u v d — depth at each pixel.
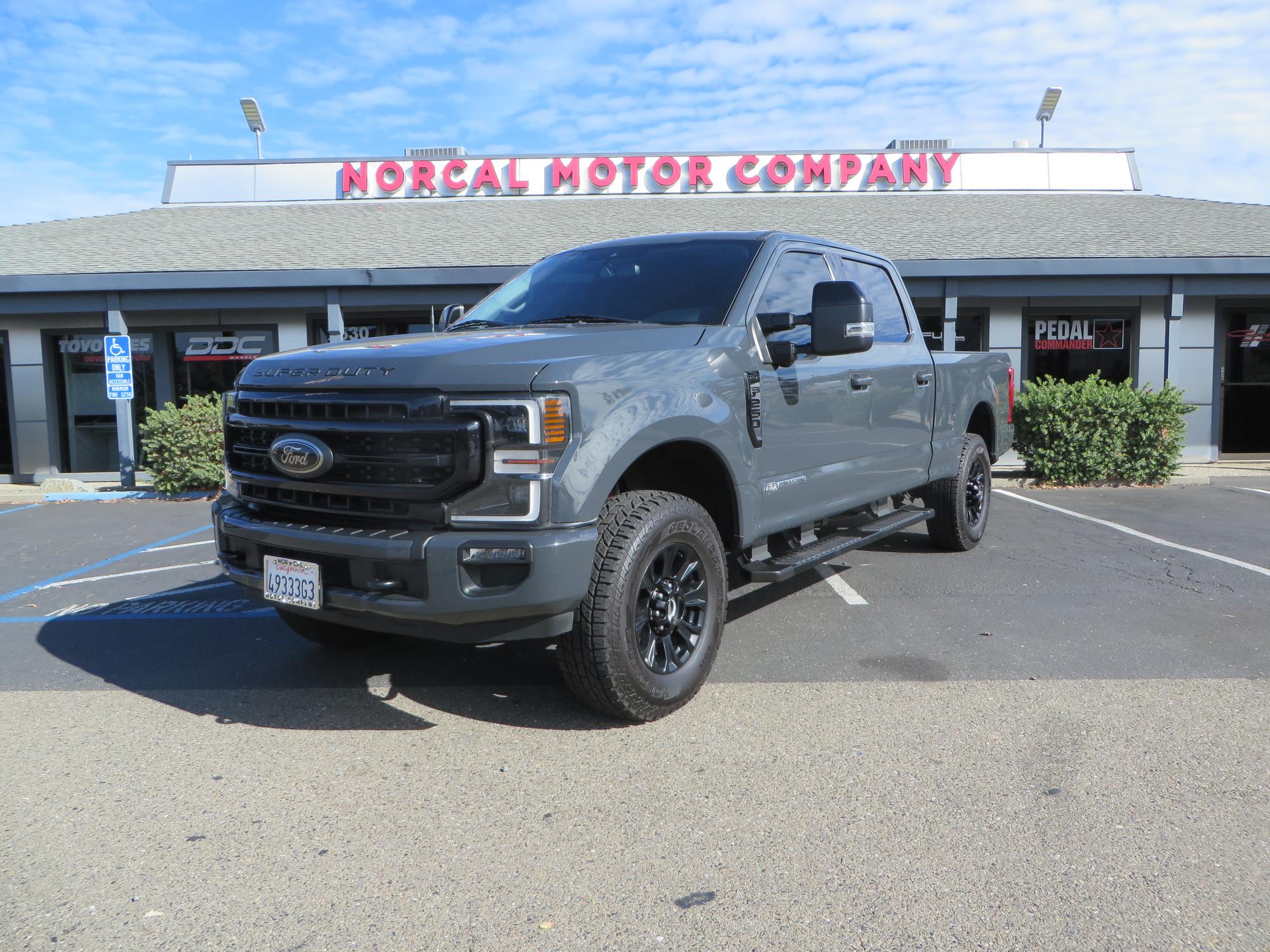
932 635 4.76
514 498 3.11
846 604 5.42
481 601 3.10
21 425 15.22
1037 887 2.42
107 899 2.43
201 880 2.52
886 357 5.25
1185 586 5.80
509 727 3.60
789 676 4.14
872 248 13.47
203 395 14.68
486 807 2.93
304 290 13.50
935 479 6.04
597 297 4.39
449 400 3.15
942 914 2.31
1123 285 12.93
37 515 10.30
